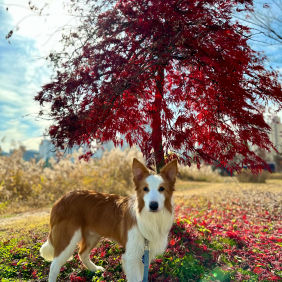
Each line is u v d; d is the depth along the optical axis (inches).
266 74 187.0
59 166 532.7
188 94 174.7
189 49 166.7
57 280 155.5
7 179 476.1
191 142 179.0
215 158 187.6
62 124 163.6
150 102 185.0
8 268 165.9
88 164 557.9
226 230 224.2
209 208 367.9
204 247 180.1
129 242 133.0
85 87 162.1
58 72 168.6
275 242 208.4
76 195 152.1
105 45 168.6
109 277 154.4
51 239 145.4
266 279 150.7
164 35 165.3
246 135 179.8
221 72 163.3
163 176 135.6
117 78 164.9
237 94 164.7
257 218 304.2
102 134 190.5
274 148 185.3
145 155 186.5
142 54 175.9
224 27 170.1
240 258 175.2
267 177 847.1
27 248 195.8
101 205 149.0
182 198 474.9
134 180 137.1
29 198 458.6
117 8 172.4
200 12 172.4
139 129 193.0
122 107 171.8
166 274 153.9
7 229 266.2
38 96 163.2
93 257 177.3
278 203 407.5
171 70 189.5
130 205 140.0
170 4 162.6
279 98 175.3
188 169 997.8
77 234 144.6
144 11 167.0
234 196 493.0
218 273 155.7
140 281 128.1
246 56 171.6
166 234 135.3
